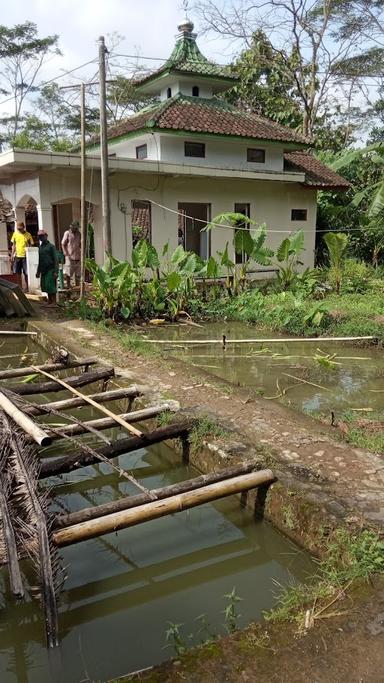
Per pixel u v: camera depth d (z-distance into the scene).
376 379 7.38
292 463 4.33
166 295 11.51
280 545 3.92
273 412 5.57
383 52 23.92
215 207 15.72
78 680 2.79
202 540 4.02
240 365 8.08
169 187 14.71
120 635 3.09
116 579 3.59
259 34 23.14
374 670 2.40
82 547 3.91
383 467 4.28
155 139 14.73
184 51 16.72
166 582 3.58
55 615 2.98
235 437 4.85
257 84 24.53
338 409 6.09
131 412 5.66
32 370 6.48
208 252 15.86
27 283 13.62
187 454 5.07
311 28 23.02
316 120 26.42
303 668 2.42
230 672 2.41
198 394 6.07
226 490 3.85
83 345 8.29
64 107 29.59
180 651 2.77
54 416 6.19
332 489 3.91
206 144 15.37
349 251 18.72
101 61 11.33
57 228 16.98
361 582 3.00
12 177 14.31
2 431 4.43
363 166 20.05
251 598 3.39
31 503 3.52
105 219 11.90
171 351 8.77
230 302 12.14
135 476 5.02
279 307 10.83
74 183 13.15
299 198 17.36
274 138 15.86
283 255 13.34
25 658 3.00
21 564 3.62
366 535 3.32
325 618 2.72
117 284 10.62
